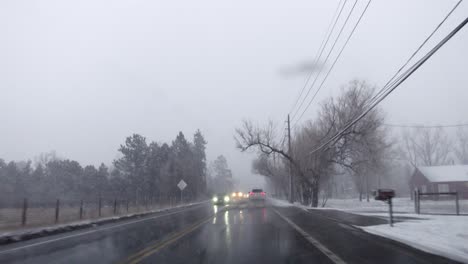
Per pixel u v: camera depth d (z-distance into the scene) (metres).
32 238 15.09
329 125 38.56
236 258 10.23
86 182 59.59
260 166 64.50
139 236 15.36
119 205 35.81
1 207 33.03
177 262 9.73
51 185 54.25
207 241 13.52
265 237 14.50
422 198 58.66
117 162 64.69
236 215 27.20
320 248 11.73
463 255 9.61
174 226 19.50
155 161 66.19
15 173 52.56
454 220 18.09
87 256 10.73
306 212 29.36
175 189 65.88
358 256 10.36
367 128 36.12
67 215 26.53
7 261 10.05
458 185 58.44
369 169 40.91
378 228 15.88
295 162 43.81
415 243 11.73
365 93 36.59
